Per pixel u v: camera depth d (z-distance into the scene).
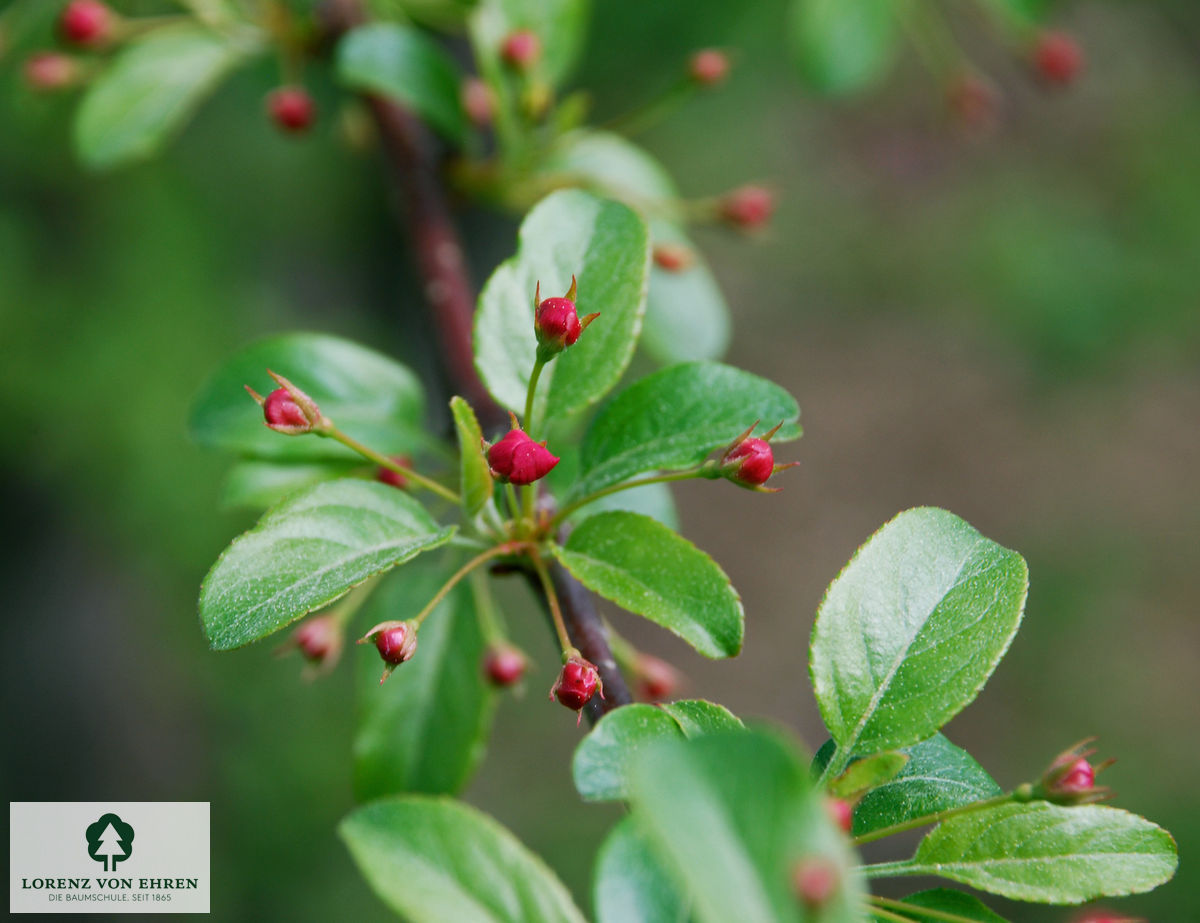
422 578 0.52
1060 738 1.54
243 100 1.26
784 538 1.84
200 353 1.22
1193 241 1.86
